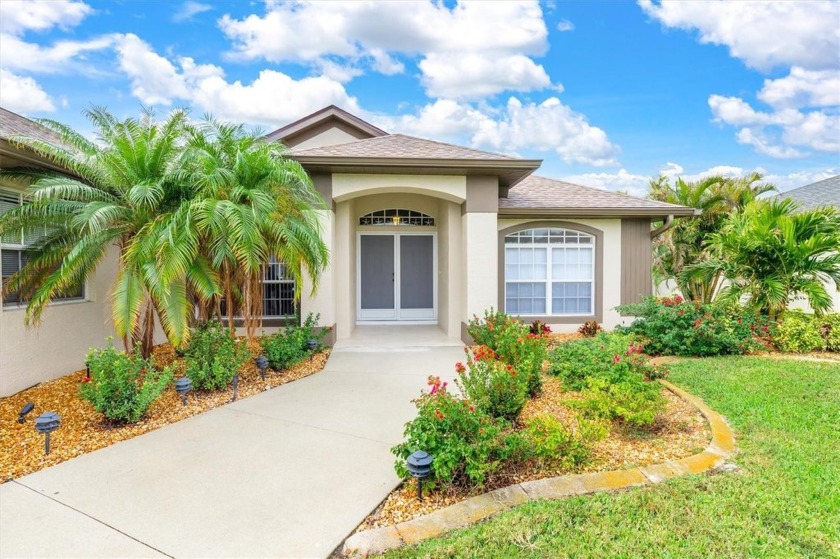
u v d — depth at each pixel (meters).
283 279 11.46
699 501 3.56
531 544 3.08
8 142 5.93
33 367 6.92
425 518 3.42
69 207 6.31
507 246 12.37
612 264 12.39
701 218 15.16
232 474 4.20
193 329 7.49
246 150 7.15
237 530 3.33
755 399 5.92
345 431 5.30
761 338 9.10
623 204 12.30
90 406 6.03
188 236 6.14
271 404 6.29
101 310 8.62
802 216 9.27
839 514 3.38
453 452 3.75
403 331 12.31
